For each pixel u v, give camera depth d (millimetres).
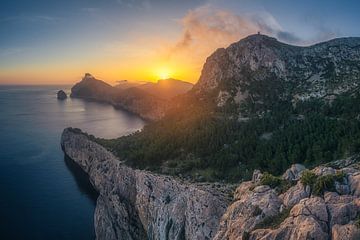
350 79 199250
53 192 185625
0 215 157875
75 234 143000
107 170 182125
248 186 89625
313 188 65000
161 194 131125
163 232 117500
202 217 102688
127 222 143000
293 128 150250
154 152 163500
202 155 157000
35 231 144250
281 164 128250
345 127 131250
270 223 64125
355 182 62219
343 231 52219
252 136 157000
